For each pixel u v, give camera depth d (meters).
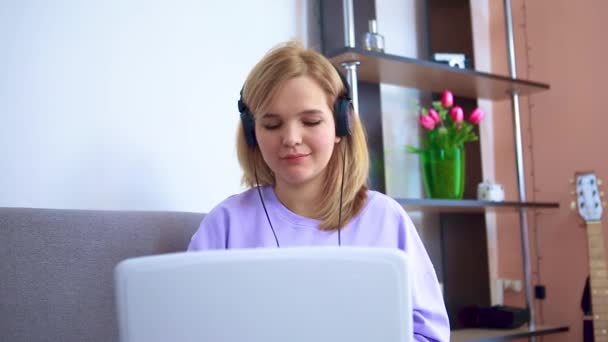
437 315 1.12
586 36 2.26
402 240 1.19
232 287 0.67
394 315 0.69
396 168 2.26
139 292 0.67
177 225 1.33
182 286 0.67
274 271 0.68
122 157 1.58
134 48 1.62
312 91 1.06
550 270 2.34
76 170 1.51
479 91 2.31
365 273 0.69
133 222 1.26
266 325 0.68
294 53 1.10
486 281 2.37
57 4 1.50
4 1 1.42
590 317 2.06
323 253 0.69
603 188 2.18
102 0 1.58
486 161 2.51
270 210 1.21
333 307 0.69
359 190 1.23
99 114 1.55
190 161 1.71
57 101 1.49
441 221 2.32
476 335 2.04
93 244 1.19
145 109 1.63
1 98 1.41
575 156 2.27
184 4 1.73
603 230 2.15
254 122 1.13
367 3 2.11
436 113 2.09
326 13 2.04
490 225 2.49
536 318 2.37
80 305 1.16
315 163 1.07
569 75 2.30
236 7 1.85
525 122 2.44
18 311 1.09
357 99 1.95
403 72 2.01
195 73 1.74
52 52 1.49
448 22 2.35
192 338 0.67
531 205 2.12
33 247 1.12
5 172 1.41
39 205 1.45
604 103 2.19
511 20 2.38
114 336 1.20
